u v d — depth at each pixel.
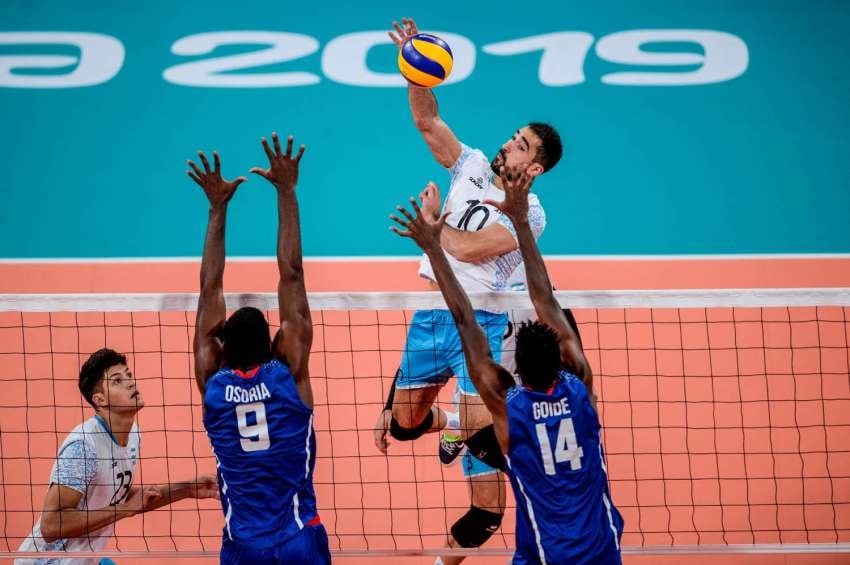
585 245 39.50
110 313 36.09
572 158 42.94
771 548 22.27
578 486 17.28
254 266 38.22
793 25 48.31
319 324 35.47
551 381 17.34
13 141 43.34
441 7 49.25
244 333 17.78
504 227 23.81
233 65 46.62
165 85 45.78
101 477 22.19
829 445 30.27
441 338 24.67
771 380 33.00
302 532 17.72
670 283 37.38
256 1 49.56
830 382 32.91
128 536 26.06
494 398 17.53
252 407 17.64
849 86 45.50
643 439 30.47
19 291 36.78
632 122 44.38
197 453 29.66
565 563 16.81
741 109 44.84
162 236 39.91
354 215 40.72
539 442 17.20
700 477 28.98
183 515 27.23
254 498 17.62
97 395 22.11
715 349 34.47
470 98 44.81
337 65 46.75
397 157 43.06
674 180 42.09
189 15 48.88
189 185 41.94
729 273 37.91
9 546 25.38
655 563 25.31
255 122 44.12
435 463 29.55
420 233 18.03
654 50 47.31
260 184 41.97
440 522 26.88
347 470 29.11
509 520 26.86
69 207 40.91
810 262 38.44
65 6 49.00
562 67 46.50
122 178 42.12
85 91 45.50
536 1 49.66
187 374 33.00
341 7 49.34
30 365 33.16
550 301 18.41
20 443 29.70
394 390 25.73
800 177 42.12
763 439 30.56
